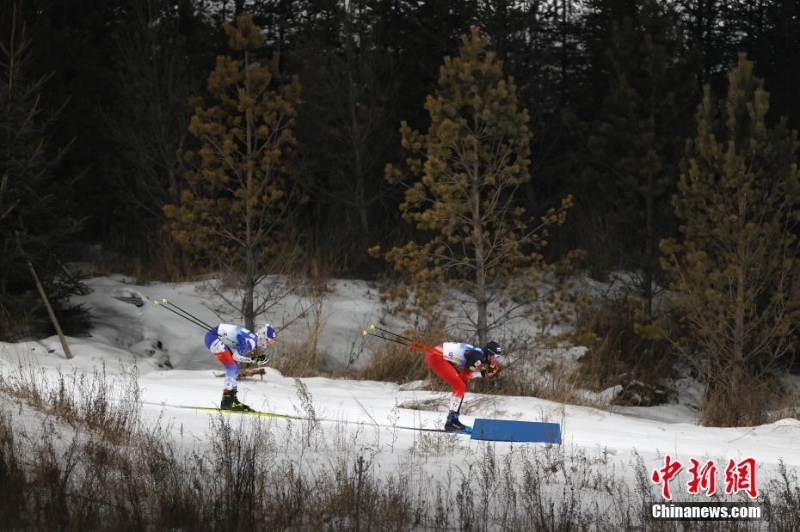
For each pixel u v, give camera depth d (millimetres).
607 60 88000
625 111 74625
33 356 57000
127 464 28688
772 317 67125
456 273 79312
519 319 74812
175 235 64438
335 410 46969
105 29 100750
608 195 75938
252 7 113000
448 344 43438
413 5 104812
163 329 70000
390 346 67375
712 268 63500
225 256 77062
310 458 33750
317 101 86312
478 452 37375
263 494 27297
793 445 46406
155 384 51375
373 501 27078
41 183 64438
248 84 65750
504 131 62719
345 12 85625
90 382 46750
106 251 85188
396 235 89625
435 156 62875
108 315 70625
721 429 51344
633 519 28250
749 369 67188
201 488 26125
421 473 32688
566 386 62469
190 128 64688
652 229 73875
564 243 87375
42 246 62688
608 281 82812
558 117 100812
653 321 67875
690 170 63594
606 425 49656
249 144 66625
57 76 88375
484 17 89562
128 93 80625
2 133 62219
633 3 101000
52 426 32625
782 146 63156
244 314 66938
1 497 24109
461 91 63781
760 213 61781
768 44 111062
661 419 60656
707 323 62438
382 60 90062
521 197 100812
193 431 36969
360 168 87375
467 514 26438
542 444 39688
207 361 67438
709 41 113312
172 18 91125
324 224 91438
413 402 52125
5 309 60906
